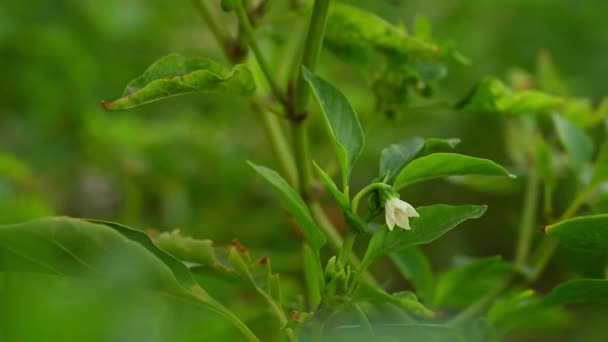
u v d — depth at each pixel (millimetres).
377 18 911
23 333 678
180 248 848
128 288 768
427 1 1891
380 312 908
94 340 682
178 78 815
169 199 1340
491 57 1867
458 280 916
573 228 797
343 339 801
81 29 1759
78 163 1558
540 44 1912
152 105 1716
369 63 945
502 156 1630
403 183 800
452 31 1830
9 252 765
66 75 1652
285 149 948
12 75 1650
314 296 837
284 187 787
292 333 806
